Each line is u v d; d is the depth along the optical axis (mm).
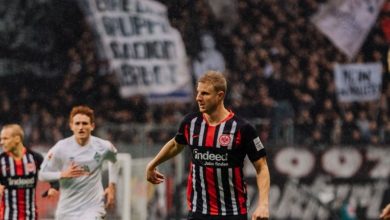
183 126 15055
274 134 39312
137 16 45875
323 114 44062
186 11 45969
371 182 37844
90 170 20469
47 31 45969
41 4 45969
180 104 45375
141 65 45750
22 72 45594
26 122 43656
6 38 45750
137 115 45219
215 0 45875
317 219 37656
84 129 20281
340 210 37625
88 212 20375
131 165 31500
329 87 45031
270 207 37812
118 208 29469
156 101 45469
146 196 32406
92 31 46031
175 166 36125
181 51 45625
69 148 20391
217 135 14711
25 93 45281
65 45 46062
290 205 37750
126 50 45906
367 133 41500
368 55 45781
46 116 44062
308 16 46219
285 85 44531
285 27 46031
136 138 38469
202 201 14852
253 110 43219
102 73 45906
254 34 45781
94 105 45469
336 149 37875
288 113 42219
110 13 45969
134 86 45625
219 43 45719
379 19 46062
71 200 20391
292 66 45281
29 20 45906
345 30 45969
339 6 46219
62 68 45906
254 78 44531
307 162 37781
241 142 14672
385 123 43906
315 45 45906
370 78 45438
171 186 35812
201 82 14633
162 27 45812
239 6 46031
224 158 14688
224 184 14750
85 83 45781
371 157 37969
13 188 21453
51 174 20141
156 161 15305
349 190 37844
